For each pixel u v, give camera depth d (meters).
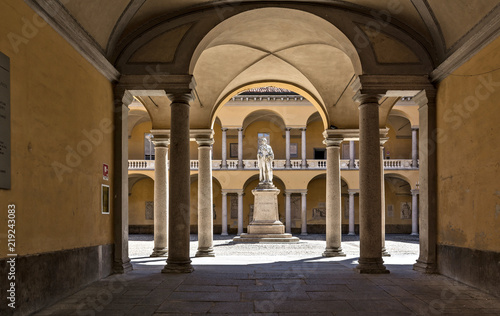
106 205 9.61
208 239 14.48
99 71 9.25
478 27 8.36
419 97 10.69
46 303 6.61
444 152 9.91
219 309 6.41
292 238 22.00
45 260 6.61
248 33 12.52
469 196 8.66
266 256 14.83
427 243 10.27
